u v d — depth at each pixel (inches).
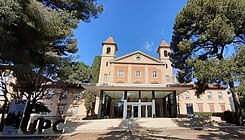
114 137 446.0
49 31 261.6
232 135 461.7
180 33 658.8
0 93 789.2
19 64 276.8
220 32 520.4
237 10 530.0
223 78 457.7
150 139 408.5
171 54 719.7
